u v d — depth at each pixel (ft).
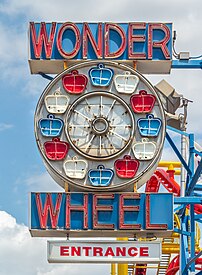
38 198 117.60
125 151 118.93
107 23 124.06
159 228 116.67
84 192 117.80
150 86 120.67
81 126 119.85
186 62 124.36
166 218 117.08
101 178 117.80
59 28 124.06
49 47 123.65
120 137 119.14
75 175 118.01
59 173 118.01
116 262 114.83
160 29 124.26
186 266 130.00
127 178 117.80
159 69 124.77
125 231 116.67
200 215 128.36
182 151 142.10
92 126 119.55
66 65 123.34
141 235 118.21
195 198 120.16
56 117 120.16
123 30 123.85
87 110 120.37
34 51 123.54
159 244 115.24
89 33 123.65
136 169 117.91
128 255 114.93
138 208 117.08
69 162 118.52
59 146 118.83
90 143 119.14
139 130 119.34
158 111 120.06
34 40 123.75
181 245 135.95
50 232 117.50
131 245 115.24
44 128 119.55
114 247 115.14
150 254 114.93
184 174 144.97
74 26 124.06
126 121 119.85
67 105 120.47
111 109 120.26
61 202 117.50
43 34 123.85
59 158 118.42
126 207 116.98
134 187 118.42
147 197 117.50
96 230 116.37
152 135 119.03
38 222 116.98
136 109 119.85
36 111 120.06
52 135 119.34
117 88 120.78
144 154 118.42
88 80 121.39
